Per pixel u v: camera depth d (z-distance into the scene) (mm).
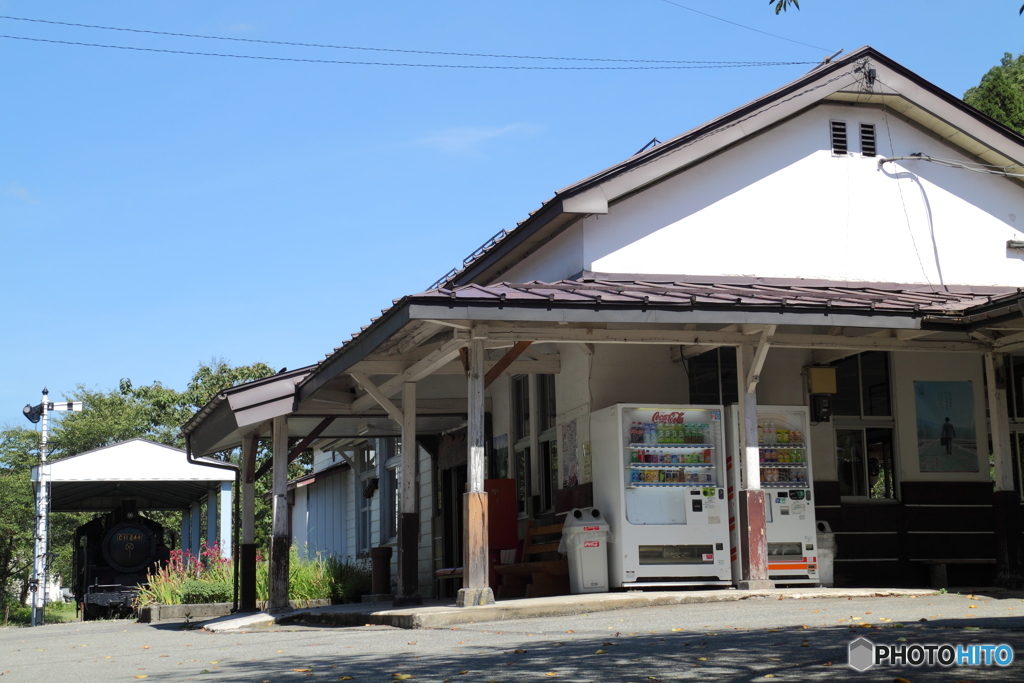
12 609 38531
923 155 15031
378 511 23453
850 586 13812
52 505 32125
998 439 12820
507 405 16828
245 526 16312
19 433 44500
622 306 10156
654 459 12391
